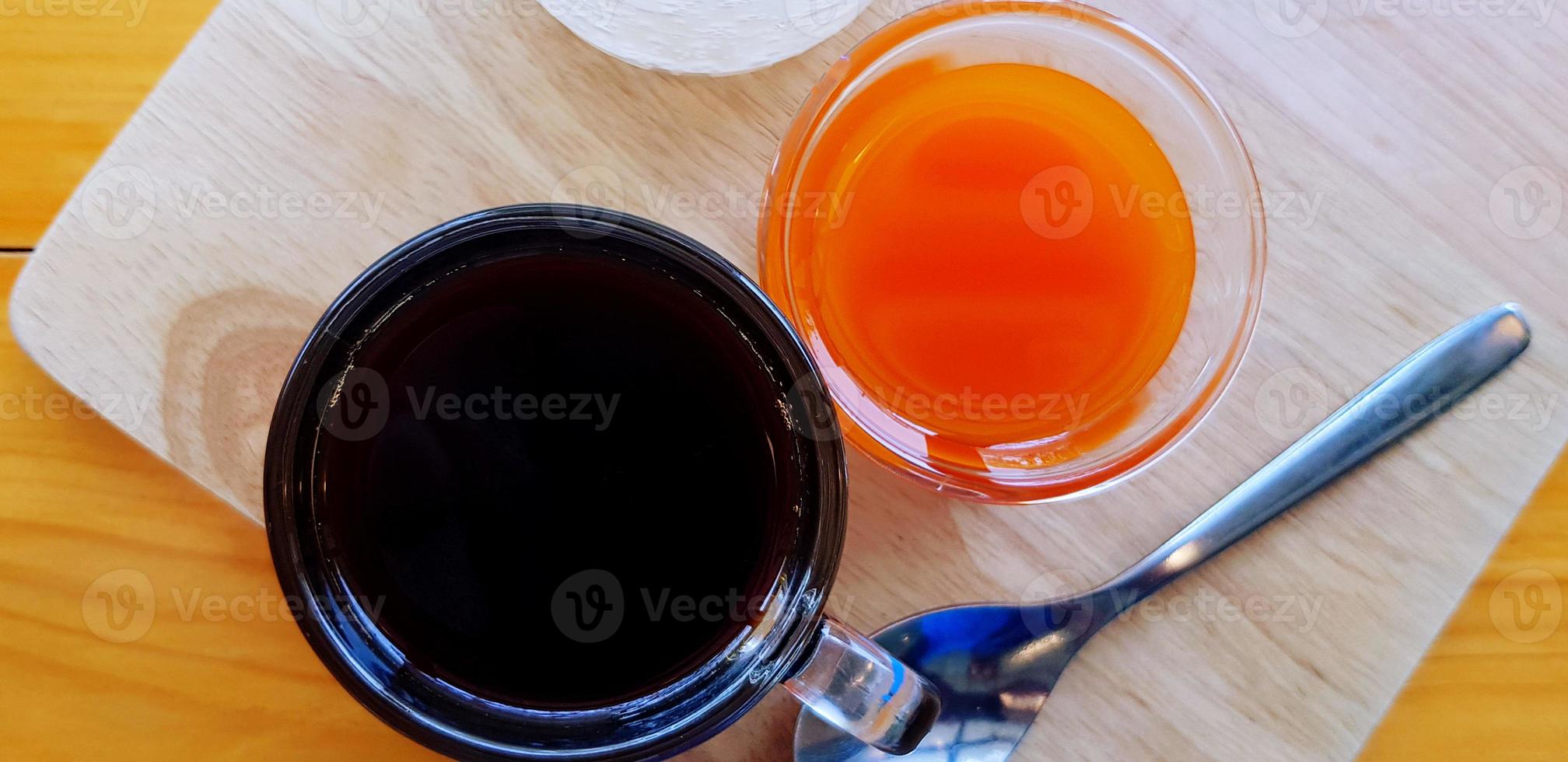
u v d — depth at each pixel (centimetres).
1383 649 19
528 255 16
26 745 21
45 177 22
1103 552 19
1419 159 19
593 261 16
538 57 19
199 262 19
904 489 19
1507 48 19
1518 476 19
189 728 21
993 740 19
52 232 19
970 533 19
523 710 15
